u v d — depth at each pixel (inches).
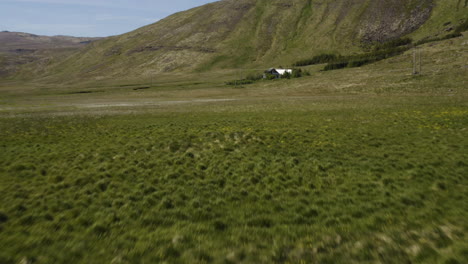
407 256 285.4
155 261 286.2
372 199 442.3
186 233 345.1
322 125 1088.8
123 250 306.5
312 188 503.5
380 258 283.4
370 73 4030.5
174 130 1041.5
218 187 510.9
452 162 594.2
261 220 383.2
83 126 1165.1
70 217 386.3
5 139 888.3
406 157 649.6
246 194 480.4
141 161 641.0
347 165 614.2
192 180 536.7
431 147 717.9
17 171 568.7
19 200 433.1
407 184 494.9
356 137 865.5
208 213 404.8
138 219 385.1
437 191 458.0
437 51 4298.7
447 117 1118.4
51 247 311.9
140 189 490.3
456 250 289.6
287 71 6692.9
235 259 289.0
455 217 366.9
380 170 572.7
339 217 385.7
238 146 790.5
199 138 893.2
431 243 307.1
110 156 683.4
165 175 557.3
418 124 1027.9
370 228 349.4
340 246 310.2
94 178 531.5
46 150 740.7
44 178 536.1
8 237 330.3
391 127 1004.6
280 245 315.3
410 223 357.1
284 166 615.5
